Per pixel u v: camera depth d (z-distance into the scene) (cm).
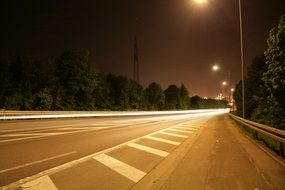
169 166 958
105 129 2256
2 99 3894
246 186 727
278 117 1712
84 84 5038
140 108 7162
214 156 1146
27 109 4044
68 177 795
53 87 4625
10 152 1116
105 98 5847
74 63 4959
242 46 2814
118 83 6456
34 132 1852
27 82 4294
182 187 721
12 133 1766
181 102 10700
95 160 1027
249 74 3678
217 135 1995
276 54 1516
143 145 1431
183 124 3228
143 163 1002
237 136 1939
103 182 757
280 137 1146
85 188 703
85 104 5106
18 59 4388
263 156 1150
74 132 1923
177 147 1387
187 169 915
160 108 8719
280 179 793
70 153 1140
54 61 4869
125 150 1261
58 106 4566
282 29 1504
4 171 838
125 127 2533
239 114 4709
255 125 1758
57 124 2545
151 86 8525
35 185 715
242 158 1105
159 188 713
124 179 791
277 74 1514
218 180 782
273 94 1577
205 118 5269
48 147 1262
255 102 3453
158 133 2061
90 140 1550
